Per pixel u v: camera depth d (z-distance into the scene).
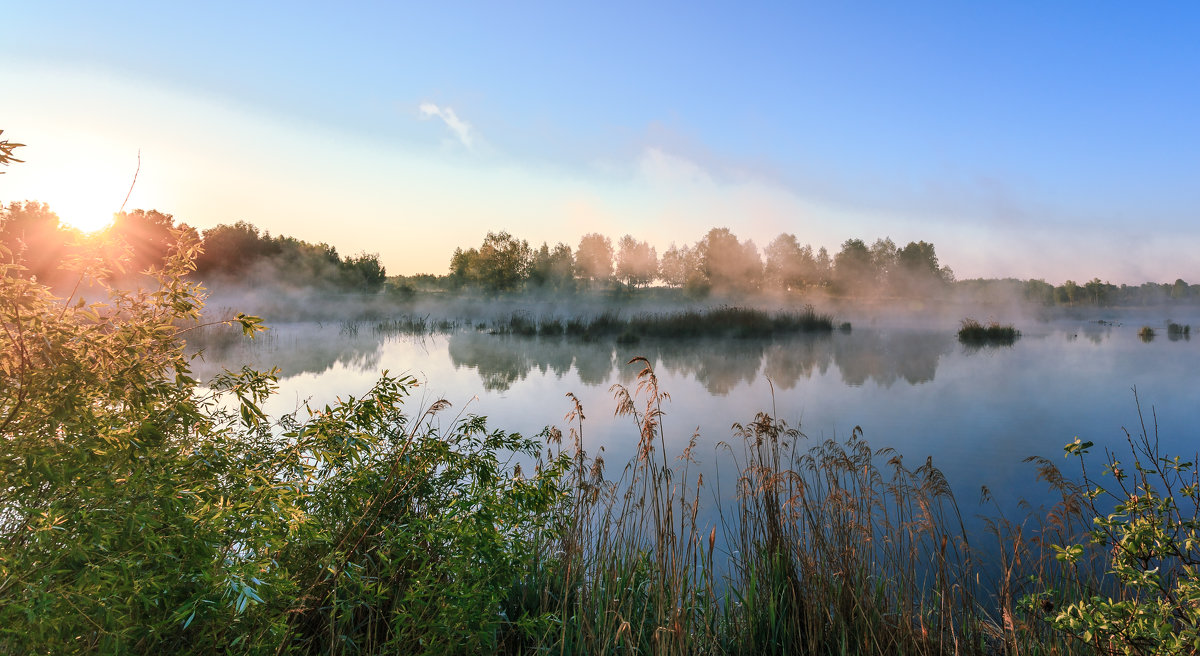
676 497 5.65
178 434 2.36
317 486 2.93
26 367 1.85
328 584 2.75
